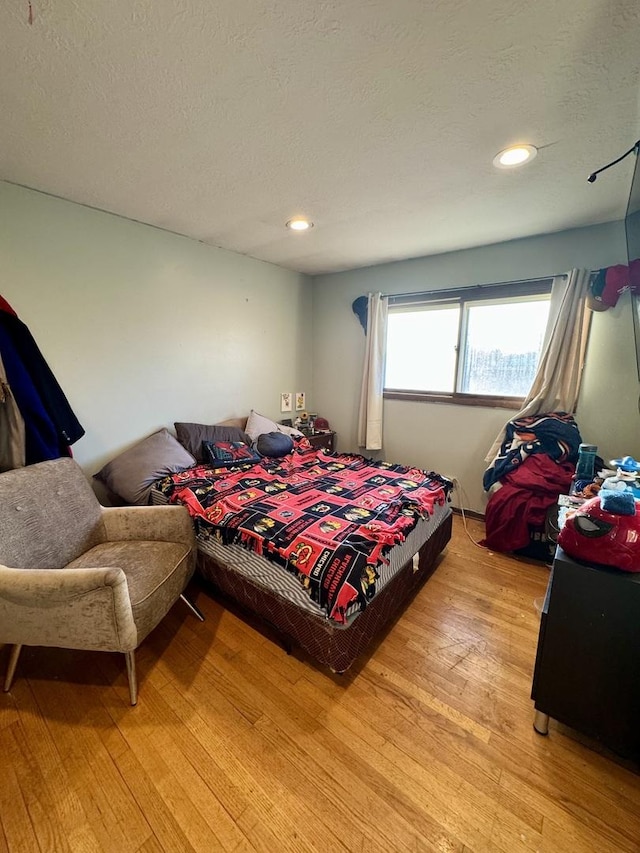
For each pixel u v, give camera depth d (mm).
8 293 1962
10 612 1366
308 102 1271
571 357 2514
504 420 2938
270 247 2959
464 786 1152
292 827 1049
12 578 1307
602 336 2420
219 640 1757
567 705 1240
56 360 2176
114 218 2338
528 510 2439
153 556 1707
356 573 1445
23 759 1222
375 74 1136
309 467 2715
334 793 1131
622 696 1152
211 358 3055
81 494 1841
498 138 1479
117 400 2490
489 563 2445
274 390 3662
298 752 1249
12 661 1483
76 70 1114
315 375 4070
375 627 1651
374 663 1625
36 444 1912
